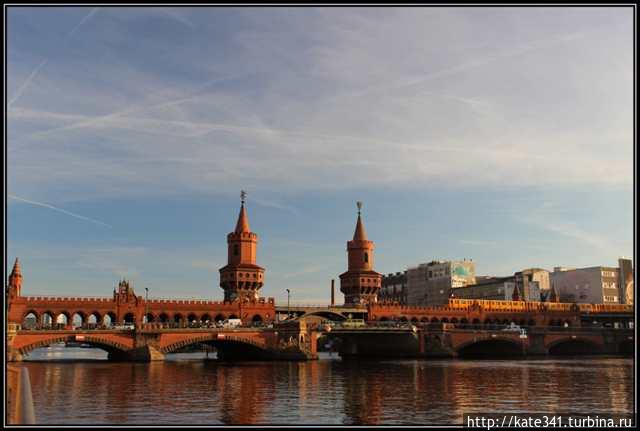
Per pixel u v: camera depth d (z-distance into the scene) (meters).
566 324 176.50
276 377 76.94
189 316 140.25
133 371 85.31
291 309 152.75
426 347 138.88
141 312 133.62
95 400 53.81
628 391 61.78
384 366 100.25
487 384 68.31
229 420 44.12
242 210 163.12
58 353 170.50
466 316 171.25
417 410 48.88
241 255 159.50
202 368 93.31
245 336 118.12
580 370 89.62
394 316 162.50
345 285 175.88
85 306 127.50
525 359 128.38
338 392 60.62
